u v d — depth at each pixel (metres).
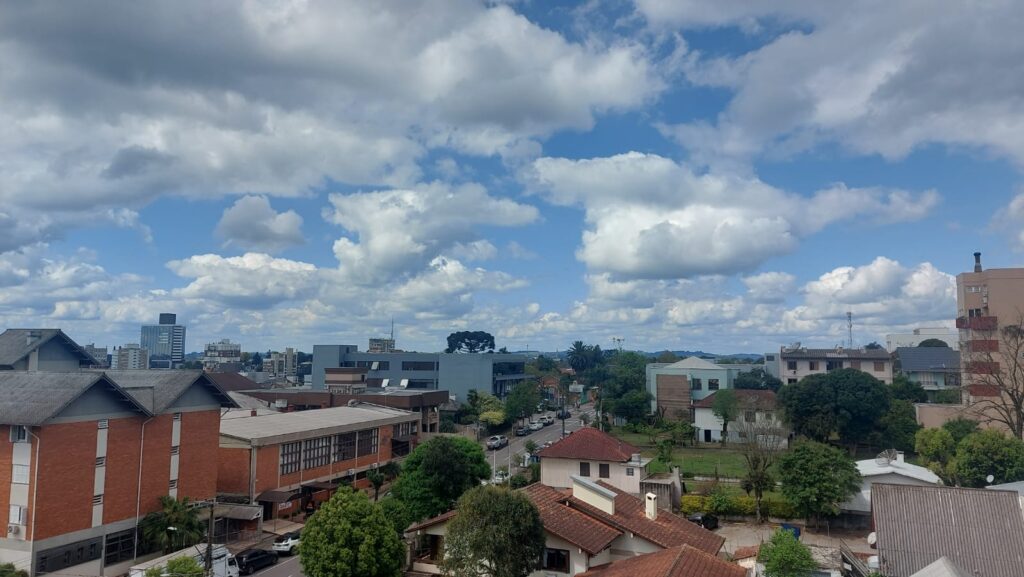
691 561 25.52
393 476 73.12
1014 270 78.94
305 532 32.53
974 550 27.14
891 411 78.19
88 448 40.75
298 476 60.97
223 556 39.56
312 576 31.64
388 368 134.88
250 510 50.25
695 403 95.81
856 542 46.38
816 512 49.66
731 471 68.62
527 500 28.55
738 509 52.84
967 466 51.72
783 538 30.66
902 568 27.16
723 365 127.25
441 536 34.47
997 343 76.06
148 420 45.03
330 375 115.50
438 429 98.94
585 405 161.38
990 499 28.73
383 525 32.69
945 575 22.23
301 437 60.97
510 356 146.62
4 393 40.44
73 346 55.94
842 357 108.81
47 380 41.34
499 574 27.06
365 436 72.00
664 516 35.09
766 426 63.03
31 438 38.25
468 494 28.70
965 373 81.38
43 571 37.81
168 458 46.56
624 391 112.88
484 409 114.50
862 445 79.75
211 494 50.41
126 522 42.97
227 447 56.09
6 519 38.00
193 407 48.97
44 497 38.00
